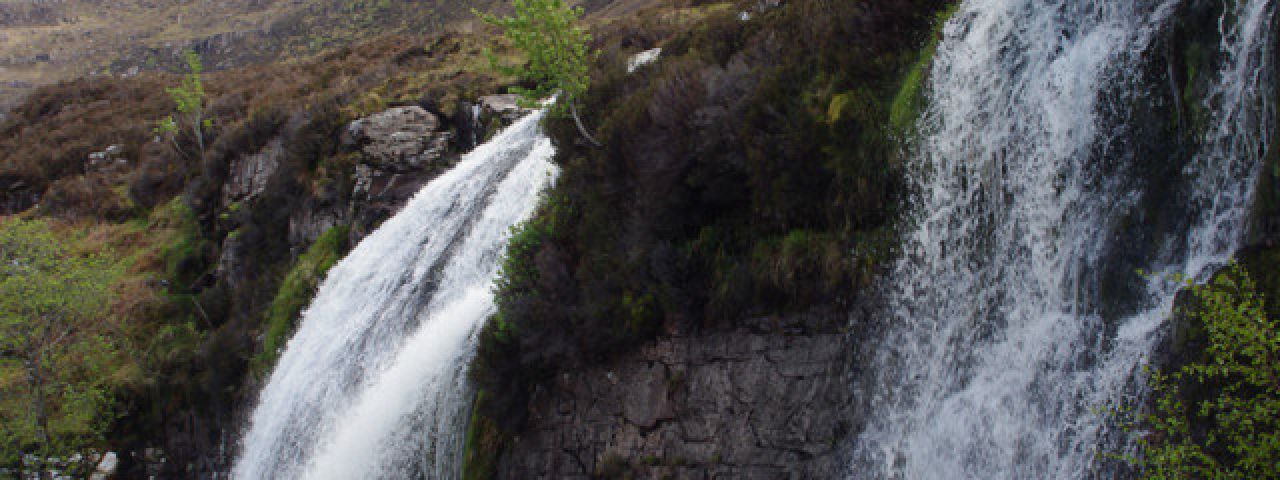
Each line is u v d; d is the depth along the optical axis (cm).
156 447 2619
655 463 1049
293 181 2728
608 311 1152
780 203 1013
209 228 3362
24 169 4950
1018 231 746
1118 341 632
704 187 1130
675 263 1096
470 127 2558
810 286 953
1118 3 685
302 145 2747
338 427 1636
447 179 2186
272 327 2383
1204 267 595
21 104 6525
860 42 998
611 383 1141
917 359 831
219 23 19875
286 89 4316
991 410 736
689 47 1514
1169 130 641
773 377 968
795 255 971
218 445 2394
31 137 5597
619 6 6025
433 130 2562
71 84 6500
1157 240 633
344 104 2959
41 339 2564
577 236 1294
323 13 17088
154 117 5447
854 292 915
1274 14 560
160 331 2914
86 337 2838
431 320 1617
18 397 2575
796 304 967
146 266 3503
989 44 798
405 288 1816
